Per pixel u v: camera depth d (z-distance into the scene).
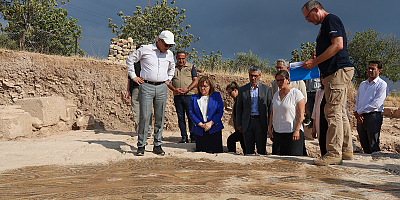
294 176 2.13
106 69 9.27
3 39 13.20
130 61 3.97
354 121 9.79
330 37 2.87
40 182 1.96
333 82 2.94
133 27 25.38
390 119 11.84
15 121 5.64
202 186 1.64
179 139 6.83
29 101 6.42
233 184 1.73
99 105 8.92
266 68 22.77
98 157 3.70
